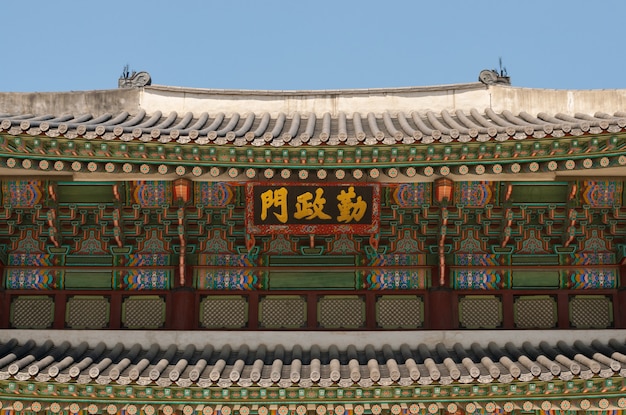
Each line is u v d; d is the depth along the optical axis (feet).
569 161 60.80
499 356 61.52
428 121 75.25
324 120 75.97
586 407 56.34
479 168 61.41
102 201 66.59
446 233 67.36
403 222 67.77
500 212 67.00
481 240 68.13
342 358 62.69
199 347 64.39
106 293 67.62
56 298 67.56
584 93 77.82
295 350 63.36
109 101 79.30
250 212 65.57
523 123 70.59
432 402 56.80
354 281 67.97
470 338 64.59
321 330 66.18
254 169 61.67
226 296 67.77
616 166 60.64
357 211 65.36
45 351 63.00
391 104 80.33
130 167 61.41
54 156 60.54
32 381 55.72
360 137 59.41
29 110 77.77
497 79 80.53
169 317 67.05
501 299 67.67
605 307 67.67
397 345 64.44
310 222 65.92
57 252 68.03
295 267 68.03
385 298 67.82
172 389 56.29
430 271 67.97
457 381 55.57
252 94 80.79
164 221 66.90
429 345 64.34
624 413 59.41
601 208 66.49
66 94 78.69
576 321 67.41
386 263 68.03
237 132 64.18
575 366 55.57
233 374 55.72
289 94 80.94
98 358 62.13
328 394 56.39
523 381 55.57
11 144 59.26
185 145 59.88
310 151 60.44
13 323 67.21
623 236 67.67
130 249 67.92
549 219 67.46
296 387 56.13
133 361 61.57
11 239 67.97
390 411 58.59
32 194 65.72
